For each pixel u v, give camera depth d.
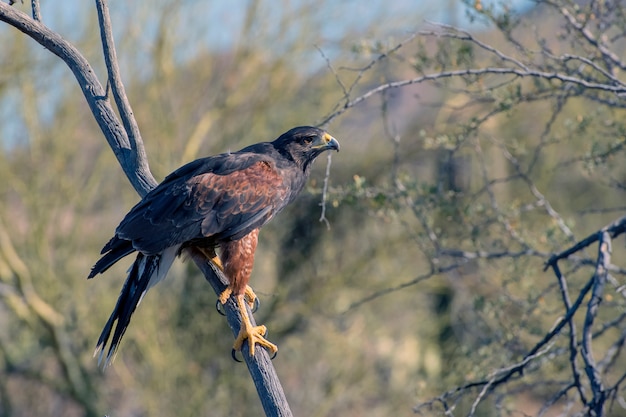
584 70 9.63
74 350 17.41
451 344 17.11
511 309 11.80
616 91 7.93
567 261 10.80
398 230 16.95
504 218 10.18
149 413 16.69
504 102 9.15
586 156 9.70
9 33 16.58
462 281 15.84
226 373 17.11
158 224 7.15
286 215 17.34
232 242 7.45
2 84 16.64
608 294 9.53
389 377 17.20
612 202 17.36
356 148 17.38
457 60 9.55
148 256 7.27
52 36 7.21
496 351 9.88
